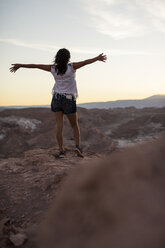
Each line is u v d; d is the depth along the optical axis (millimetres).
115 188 595
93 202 609
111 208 561
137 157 641
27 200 2873
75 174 743
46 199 2822
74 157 4301
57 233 620
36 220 2443
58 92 3982
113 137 23891
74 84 4027
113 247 494
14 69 3936
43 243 630
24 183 3307
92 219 581
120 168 635
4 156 17156
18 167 3992
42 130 22922
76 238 576
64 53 3832
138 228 497
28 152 4691
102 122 32500
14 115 26953
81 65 3867
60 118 4164
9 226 2385
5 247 2057
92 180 659
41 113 28375
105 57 3811
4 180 3484
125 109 43688
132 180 590
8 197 2979
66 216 638
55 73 3906
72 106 4051
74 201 648
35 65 3977
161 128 24297
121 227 518
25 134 21078
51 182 3100
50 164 3770
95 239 539
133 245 476
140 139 20688
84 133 18047
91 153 4867
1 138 20047
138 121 28500
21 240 2096
